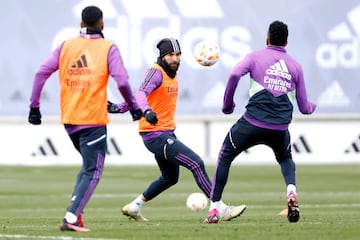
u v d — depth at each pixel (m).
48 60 33.03
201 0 93.94
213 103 94.31
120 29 92.69
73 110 32.59
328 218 40.50
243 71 36.25
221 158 37.38
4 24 91.25
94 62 32.66
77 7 92.44
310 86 96.06
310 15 95.81
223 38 94.50
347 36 96.31
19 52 91.50
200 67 93.88
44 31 91.81
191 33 93.88
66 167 89.06
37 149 92.00
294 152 96.31
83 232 32.44
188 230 33.44
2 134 91.62
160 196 63.34
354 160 96.94
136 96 37.03
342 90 96.31
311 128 96.31
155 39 93.12
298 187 70.38
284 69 36.53
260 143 37.19
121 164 93.06
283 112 36.50
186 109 94.12
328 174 82.94
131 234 32.03
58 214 50.59
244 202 57.59
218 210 37.91
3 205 57.16
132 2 92.69
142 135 40.28
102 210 53.09
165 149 39.44
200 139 94.38
